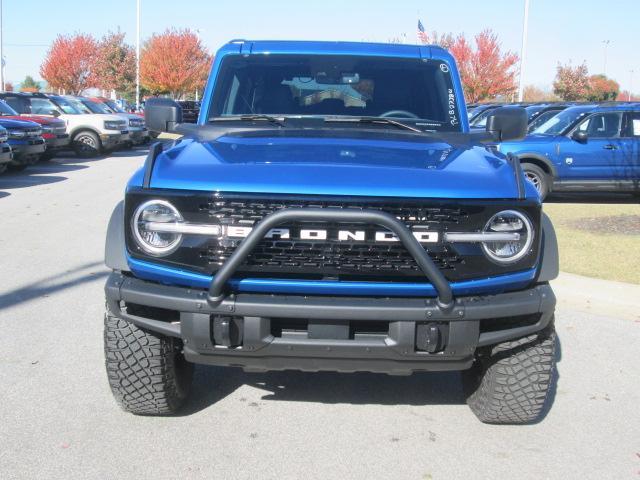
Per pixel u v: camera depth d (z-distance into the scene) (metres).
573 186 13.49
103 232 9.69
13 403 4.31
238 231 3.34
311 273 3.37
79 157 22.41
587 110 13.72
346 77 4.86
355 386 4.76
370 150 3.88
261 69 4.89
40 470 3.55
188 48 48.91
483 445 3.94
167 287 3.47
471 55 37.84
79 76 46.38
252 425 4.12
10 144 16.22
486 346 3.92
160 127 4.73
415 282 3.40
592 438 4.05
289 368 3.54
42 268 7.64
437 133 4.45
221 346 3.42
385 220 3.20
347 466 3.68
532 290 3.57
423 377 4.95
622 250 8.59
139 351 3.78
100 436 3.93
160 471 3.58
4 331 5.61
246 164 3.52
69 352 5.17
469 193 3.40
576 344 5.69
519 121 4.60
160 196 3.39
